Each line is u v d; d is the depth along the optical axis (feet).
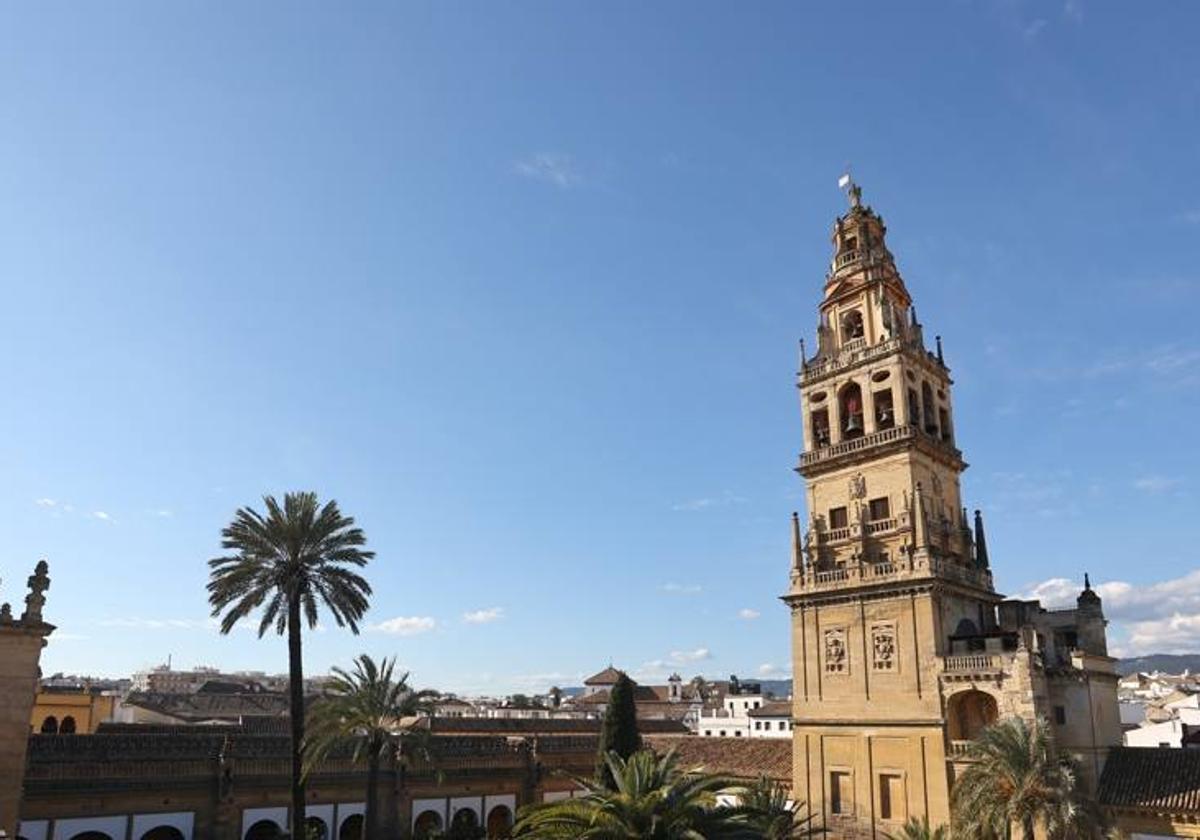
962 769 167.73
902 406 198.08
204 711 321.73
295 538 165.27
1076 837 138.92
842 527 205.05
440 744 232.32
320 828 202.69
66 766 169.58
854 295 221.87
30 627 133.18
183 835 182.39
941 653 177.27
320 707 183.62
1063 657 172.55
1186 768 151.33
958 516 205.98
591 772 259.19
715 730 488.85
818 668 198.90
